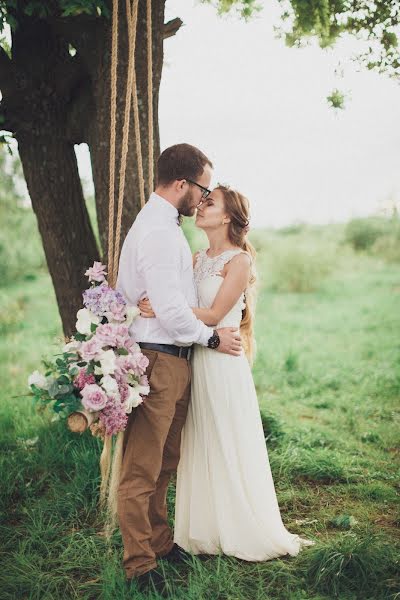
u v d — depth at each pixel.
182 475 3.08
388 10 4.50
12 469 4.00
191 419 3.03
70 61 4.03
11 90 4.03
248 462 2.97
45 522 3.40
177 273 2.63
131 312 2.64
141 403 2.68
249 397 3.01
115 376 2.46
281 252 14.38
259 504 2.98
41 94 4.05
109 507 2.98
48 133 4.11
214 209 3.01
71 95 4.13
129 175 3.80
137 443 2.70
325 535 3.27
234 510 2.96
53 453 4.13
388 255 16.09
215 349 2.92
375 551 2.90
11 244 10.98
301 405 5.79
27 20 4.01
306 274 13.76
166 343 2.70
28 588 2.79
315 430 4.91
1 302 9.54
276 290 13.76
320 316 10.69
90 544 3.13
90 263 4.37
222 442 2.93
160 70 3.88
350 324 9.89
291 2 4.45
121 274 2.77
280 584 2.81
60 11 3.71
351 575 2.80
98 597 2.71
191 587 2.67
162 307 2.59
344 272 15.22
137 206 3.83
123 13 3.62
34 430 4.62
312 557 2.90
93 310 2.59
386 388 6.23
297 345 8.28
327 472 4.03
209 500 3.00
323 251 14.89
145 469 2.69
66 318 4.44
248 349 3.24
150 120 3.10
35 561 3.01
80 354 2.51
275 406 5.66
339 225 17.08
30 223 10.77
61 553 3.09
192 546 3.05
